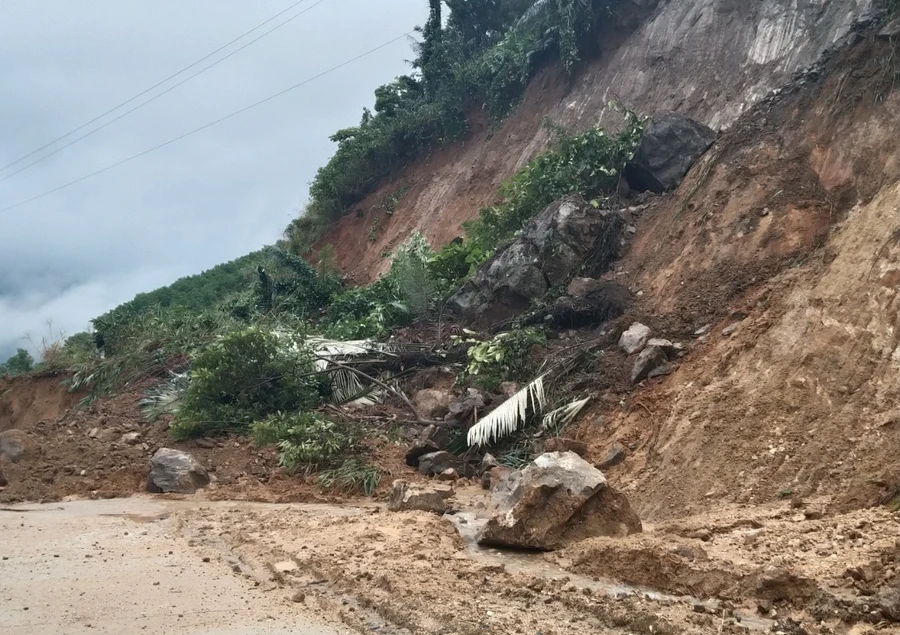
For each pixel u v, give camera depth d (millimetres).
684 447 8672
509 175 22875
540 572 5992
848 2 16438
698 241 13016
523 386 12375
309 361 14406
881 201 9453
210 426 13266
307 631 4848
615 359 11656
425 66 28469
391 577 5645
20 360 28750
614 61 21672
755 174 13102
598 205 15703
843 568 4980
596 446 10266
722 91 17938
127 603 5453
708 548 5926
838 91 12773
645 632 4523
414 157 29031
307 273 24094
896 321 7848
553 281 14617
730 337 10156
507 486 7926
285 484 11375
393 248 25578
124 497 11266
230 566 6562
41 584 6004
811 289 9305
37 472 12289
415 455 11805
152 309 23125
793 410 8055
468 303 15875
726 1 19422
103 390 17984
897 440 6809
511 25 28781
